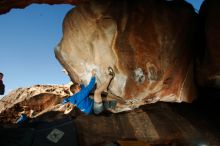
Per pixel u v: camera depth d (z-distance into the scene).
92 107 6.45
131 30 6.93
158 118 5.42
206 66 6.95
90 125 4.85
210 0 6.94
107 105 6.89
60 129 4.48
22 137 4.23
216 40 6.52
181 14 7.38
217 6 6.61
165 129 4.93
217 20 6.53
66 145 4.18
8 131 4.39
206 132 4.85
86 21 7.01
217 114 5.86
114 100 7.05
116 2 7.10
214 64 6.70
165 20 7.16
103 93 7.09
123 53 6.93
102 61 7.08
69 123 4.70
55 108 10.07
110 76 7.00
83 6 7.12
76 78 7.82
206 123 5.29
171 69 7.13
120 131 4.83
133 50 6.94
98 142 4.41
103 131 4.73
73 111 7.64
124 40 6.92
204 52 7.12
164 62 7.08
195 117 5.60
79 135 4.47
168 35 7.11
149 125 5.08
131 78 7.01
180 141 4.59
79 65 7.44
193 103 6.76
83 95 6.50
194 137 4.66
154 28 7.07
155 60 7.02
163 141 4.61
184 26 7.32
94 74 7.16
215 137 4.68
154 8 7.21
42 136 4.28
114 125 5.04
